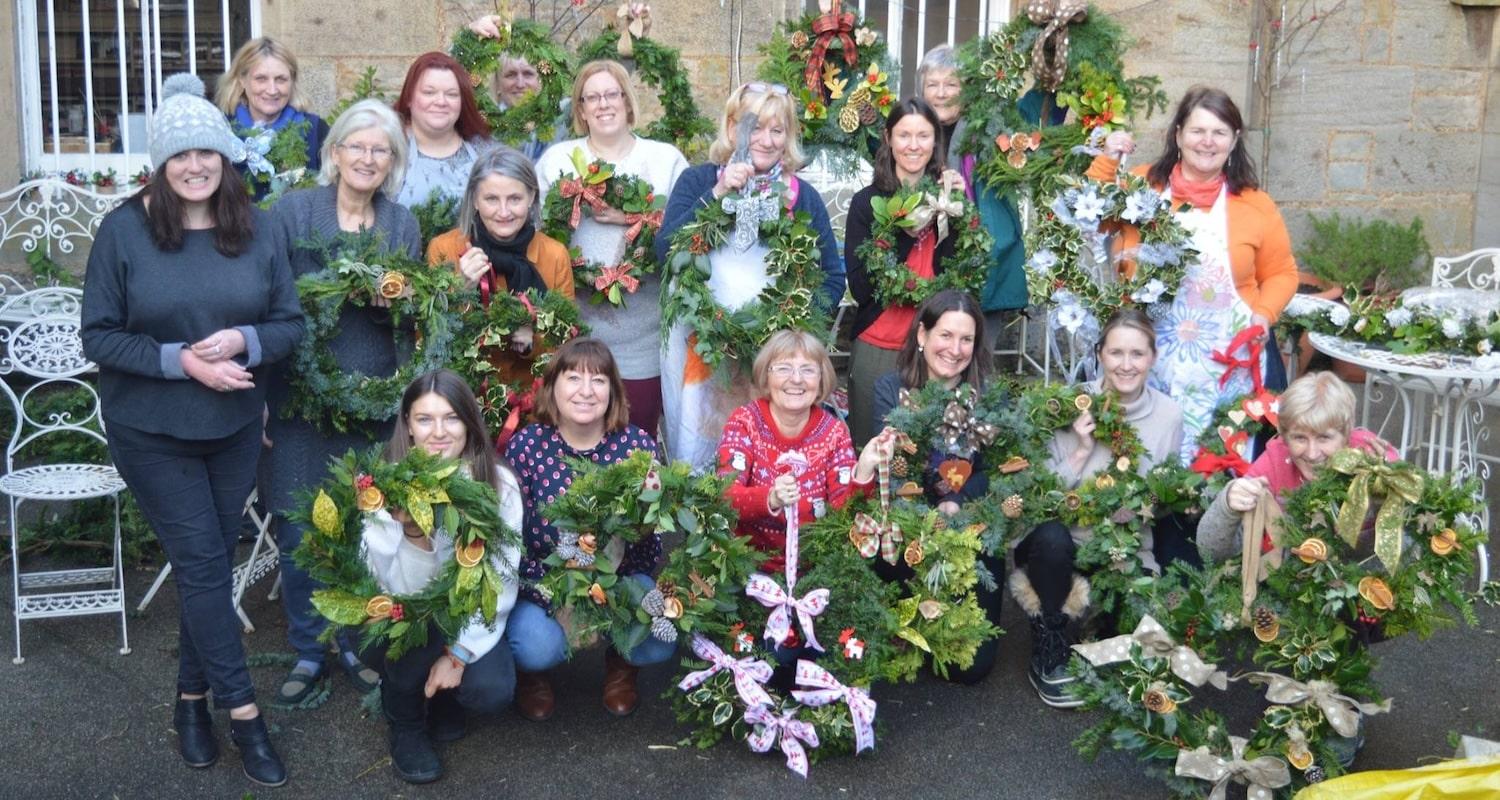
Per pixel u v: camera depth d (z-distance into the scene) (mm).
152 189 3676
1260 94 8641
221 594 3787
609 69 5148
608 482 3811
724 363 4762
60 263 7664
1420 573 3662
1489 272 8977
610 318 5086
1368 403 6078
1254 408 4461
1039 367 7586
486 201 4480
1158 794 3859
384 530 3670
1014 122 5461
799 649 4047
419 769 3846
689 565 3873
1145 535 4383
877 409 4691
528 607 4020
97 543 5371
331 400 4105
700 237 4777
